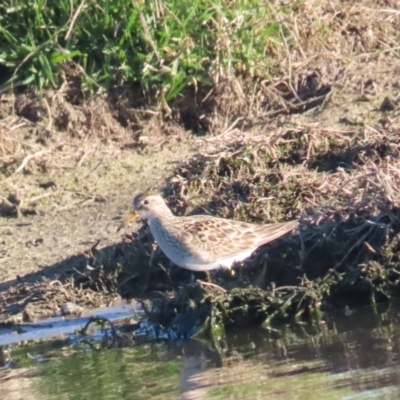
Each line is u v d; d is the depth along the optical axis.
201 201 13.07
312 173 12.95
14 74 15.59
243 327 10.98
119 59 15.55
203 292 11.05
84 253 12.59
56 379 9.87
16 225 13.83
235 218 12.62
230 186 13.09
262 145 13.45
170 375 9.71
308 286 11.13
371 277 11.22
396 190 11.73
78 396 9.34
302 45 16.06
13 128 15.26
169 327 11.02
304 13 16.25
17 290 12.16
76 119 15.41
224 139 14.00
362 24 16.50
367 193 11.76
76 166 14.88
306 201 12.55
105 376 9.82
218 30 15.46
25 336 11.19
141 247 12.37
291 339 10.49
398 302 11.19
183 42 15.46
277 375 9.46
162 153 15.01
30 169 14.81
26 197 14.33
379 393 8.79
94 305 11.78
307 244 11.75
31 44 15.54
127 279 12.11
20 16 15.71
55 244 13.13
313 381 9.22
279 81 15.65
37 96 15.58
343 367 9.50
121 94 15.64
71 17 15.48
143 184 14.33
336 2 16.81
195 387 9.31
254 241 11.65
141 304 11.38
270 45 15.97
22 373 10.12
